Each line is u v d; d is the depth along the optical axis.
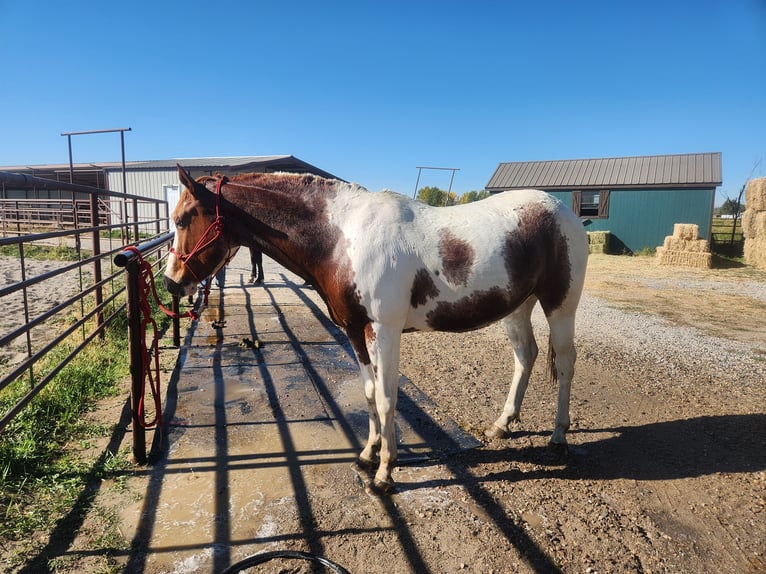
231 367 5.00
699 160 19.41
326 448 3.39
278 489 2.89
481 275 2.91
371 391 3.05
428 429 3.74
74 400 3.90
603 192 19.62
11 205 22.45
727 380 4.96
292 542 2.44
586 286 11.25
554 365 3.46
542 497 2.90
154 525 2.52
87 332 5.71
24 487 2.77
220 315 7.34
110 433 3.46
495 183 21.86
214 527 2.53
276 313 7.54
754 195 15.77
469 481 3.05
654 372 5.19
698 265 14.89
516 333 3.65
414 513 2.71
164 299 7.89
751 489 3.01
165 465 3.11
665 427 3.87
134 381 3.01
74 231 3.88
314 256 2.93
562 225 3.23
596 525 2.64
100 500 2.71
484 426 3.84
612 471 3.20
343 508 2.73
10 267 11.68
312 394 4.33
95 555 2.29
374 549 2.41
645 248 18.98
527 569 2.31
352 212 2.90
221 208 3.01
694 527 2.65
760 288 10.98
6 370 4.64
